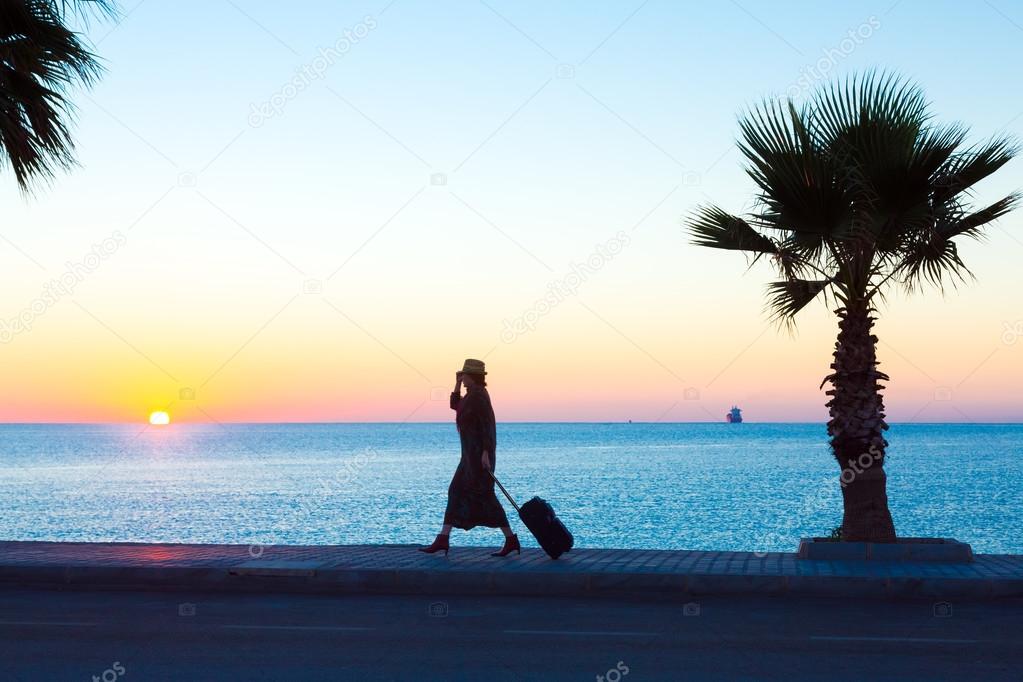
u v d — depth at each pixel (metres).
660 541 28.92
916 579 10.10
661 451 130.62
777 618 8.81
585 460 99.94
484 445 11.92
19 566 10.95
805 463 89.75
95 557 11.70
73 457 126.88
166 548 12.81
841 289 12.82
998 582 9.99
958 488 53.38
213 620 8.66
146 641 7.67
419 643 7.64
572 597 10.04
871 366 12.51
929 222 12.16
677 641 7.74
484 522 11.95
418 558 11.68
